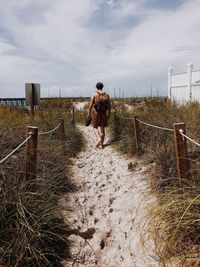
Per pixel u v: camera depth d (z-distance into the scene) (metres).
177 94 15.52
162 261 3.26
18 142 6.11
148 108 10.16
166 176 4.96
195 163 4.74
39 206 3.95
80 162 8.07
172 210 3.44
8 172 4.37
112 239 4.13
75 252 3.88
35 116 11.52
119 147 8.91
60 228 4.12
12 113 12.36
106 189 5.88
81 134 11.65
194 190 3.80
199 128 6.04
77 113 18.47
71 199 5.38
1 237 3.48
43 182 4.81
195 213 3.41
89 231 4.30
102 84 9.68
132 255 3.70
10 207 3.76
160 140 6.66
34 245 3.49
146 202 4.75
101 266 3.64
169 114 7.91
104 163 7.77
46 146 6.72
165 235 3.56
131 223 4.36
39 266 3.36
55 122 10.24
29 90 12.23
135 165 6.80
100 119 9.54
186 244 3.34
